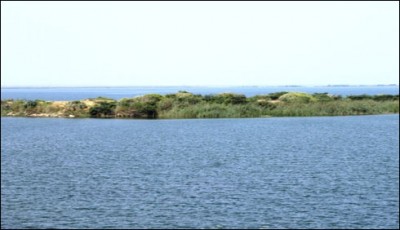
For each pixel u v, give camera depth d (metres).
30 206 58.84
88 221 52.97
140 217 54.38
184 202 60.62
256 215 55.00
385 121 181.38
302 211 56.59
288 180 73.94
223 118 188.75
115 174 79.75
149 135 140.88
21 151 110.00
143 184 71.38
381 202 60.34
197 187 69.06
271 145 118.31
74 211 56.78
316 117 196.25
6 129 157.38
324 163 90.38
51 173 80.75
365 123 174.62
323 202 60.28
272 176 77.31
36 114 198.75
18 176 78.19
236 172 81.19
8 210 57.22
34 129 157.38
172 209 57.47
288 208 57.72
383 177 76.06
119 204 59.78
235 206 58.72
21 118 192.50
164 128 159.12
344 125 168.12
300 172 80.88
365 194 64.50
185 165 88.94
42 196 63.84
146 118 189.00
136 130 153.88
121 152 107.56
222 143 122.38
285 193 65.25
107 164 90.50
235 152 106.38
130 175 78.69
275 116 194.75
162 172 81.50
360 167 85.75
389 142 123.25
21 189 68.25
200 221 52.88
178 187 69.25
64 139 132.50
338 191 66.25
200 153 105.19
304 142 123.94
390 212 55.94
